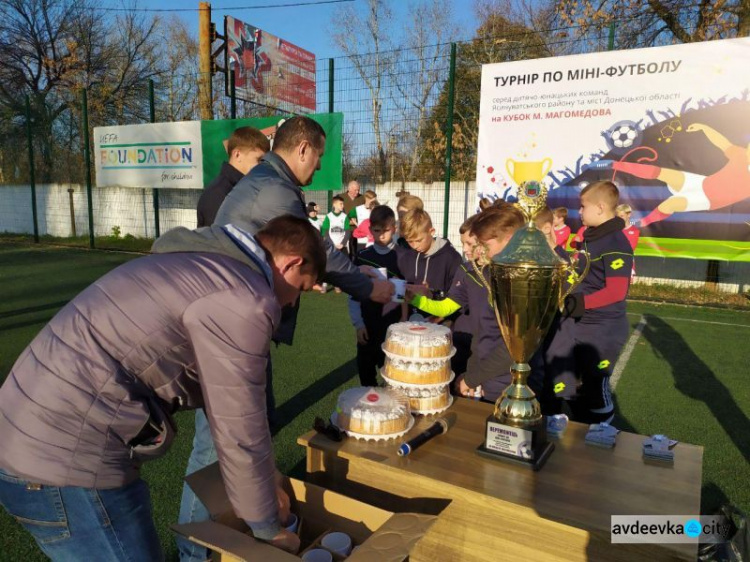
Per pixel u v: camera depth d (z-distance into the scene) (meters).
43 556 2.35
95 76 21.56
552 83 7.48
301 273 1.45
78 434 1.24
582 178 7.50
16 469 1.25
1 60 20.89
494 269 1.63
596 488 1.53
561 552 1.41
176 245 1.36
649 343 6.05
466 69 10.62
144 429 1.32
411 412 2.04
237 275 1.25
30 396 1.25
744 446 3.48
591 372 2.93
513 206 2.25
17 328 6.29
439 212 10.54
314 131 2.37
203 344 1.20
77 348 1.25
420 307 2.86
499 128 7.89
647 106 7.03
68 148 17.66
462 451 1.77
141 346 1.25
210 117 12.66
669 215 7.14
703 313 7.55
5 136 17.48
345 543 1.56
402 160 10.61
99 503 1.29
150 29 21.88
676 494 1.50
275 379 4.70
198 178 11.32
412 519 1.42
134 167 12.10
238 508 1.27
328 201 10.26
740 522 1.83
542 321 1.62
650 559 1.33
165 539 2.50
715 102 6.70
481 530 1.52
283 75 16.66
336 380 4.67
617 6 9.88
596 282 2.90
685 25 9.64
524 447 1.66
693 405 4.22
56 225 16.19
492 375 2.36
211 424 1.24
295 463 3.21
